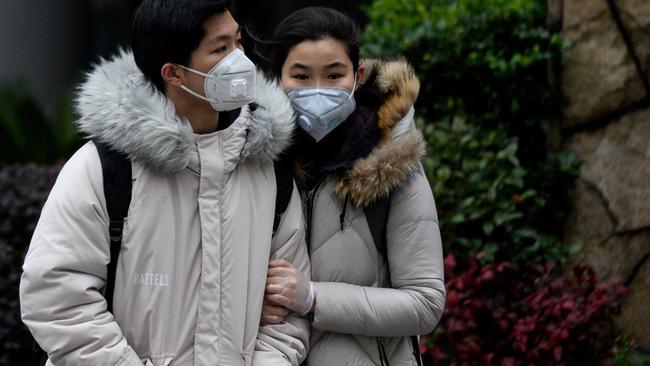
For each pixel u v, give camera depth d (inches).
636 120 401.7
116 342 200.5
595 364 347.3
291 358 215.2
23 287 201.5
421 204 226.7
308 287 217.9
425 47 447.2
